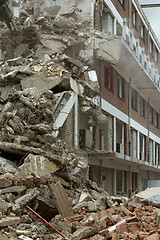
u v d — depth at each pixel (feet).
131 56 81.30
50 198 35.32
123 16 91.25
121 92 88.28
